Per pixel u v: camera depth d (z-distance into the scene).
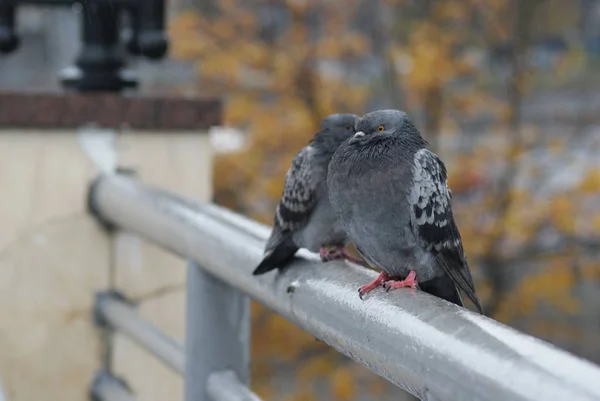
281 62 15.73
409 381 2.95
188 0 16.77
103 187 6.87
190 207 5.25
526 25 16.73
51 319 7.12
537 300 16.64
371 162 4.82
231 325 4.86
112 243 7.22
